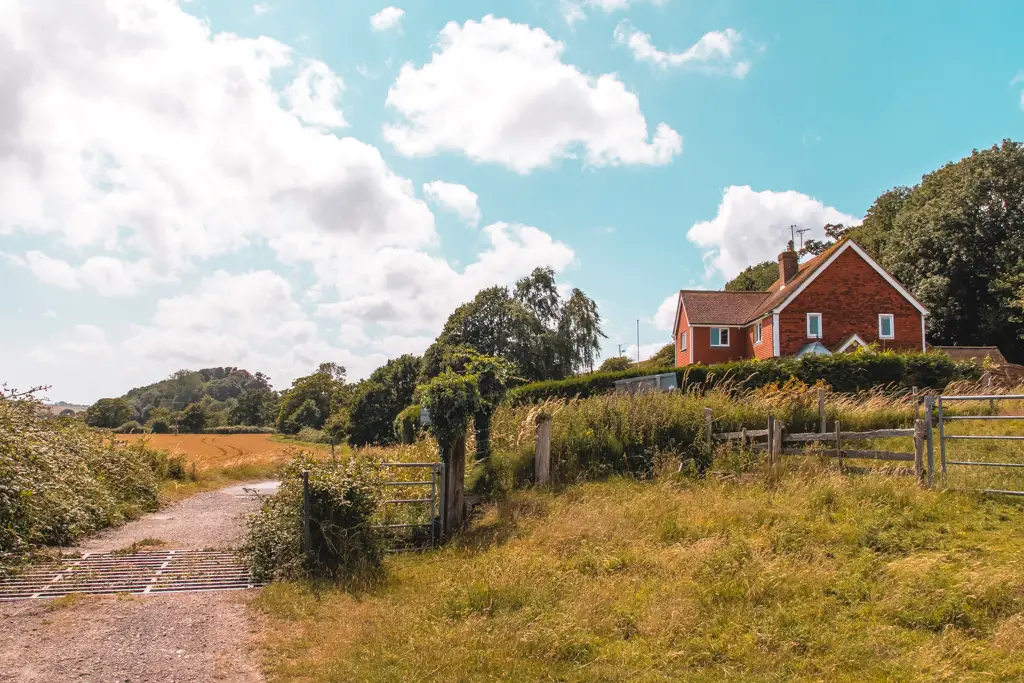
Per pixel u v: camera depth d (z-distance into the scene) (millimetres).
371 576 8547
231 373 164750
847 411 16328
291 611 7324
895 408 16812
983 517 9094
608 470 14000
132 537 11492
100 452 14938
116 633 6641
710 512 10328
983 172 42125
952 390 20562
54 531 10594
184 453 22156
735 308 40438
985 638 5871
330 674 5715
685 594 7230
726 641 6160
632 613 6828
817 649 5941
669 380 24422
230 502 16906
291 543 8906
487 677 5664
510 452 14086
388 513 11250
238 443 48469
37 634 6578
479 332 50188
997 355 36312
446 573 8641
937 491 10312
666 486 12477
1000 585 6574
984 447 13188
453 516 11242
